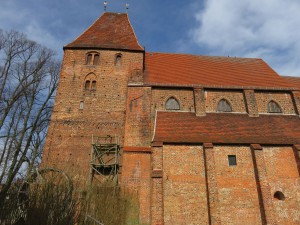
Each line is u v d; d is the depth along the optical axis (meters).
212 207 20.97
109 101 27.70
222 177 22.52
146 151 23.38
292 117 28.48
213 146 23.56
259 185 22.03
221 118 27.31
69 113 26.77
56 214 16.52
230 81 31.05
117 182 23.12
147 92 27.77
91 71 29.25
